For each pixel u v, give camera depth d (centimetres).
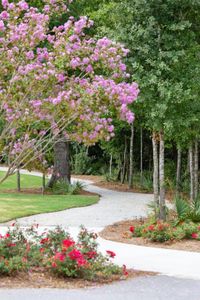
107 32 1441
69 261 849
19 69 841
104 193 2780
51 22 2289
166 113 1410
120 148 3591
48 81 846
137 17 1443
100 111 851
